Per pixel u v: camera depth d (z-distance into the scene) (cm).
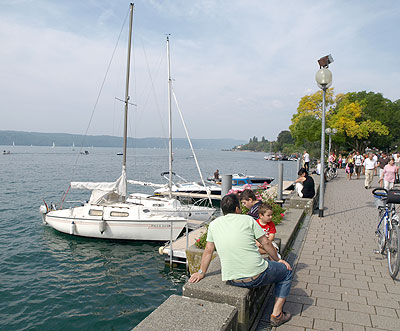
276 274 383
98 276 1145
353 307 459
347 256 689
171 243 1187
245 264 366
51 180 4550
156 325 293
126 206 1593
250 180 3316
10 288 1044
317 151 7544
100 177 5225
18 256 1355
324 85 1045
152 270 1195
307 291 513
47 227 1825
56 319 856
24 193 3231
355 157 2619
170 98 1950
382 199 661
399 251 537
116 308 914
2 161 9181
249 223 378
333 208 1276
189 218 1670
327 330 399
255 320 424
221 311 319
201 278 397
